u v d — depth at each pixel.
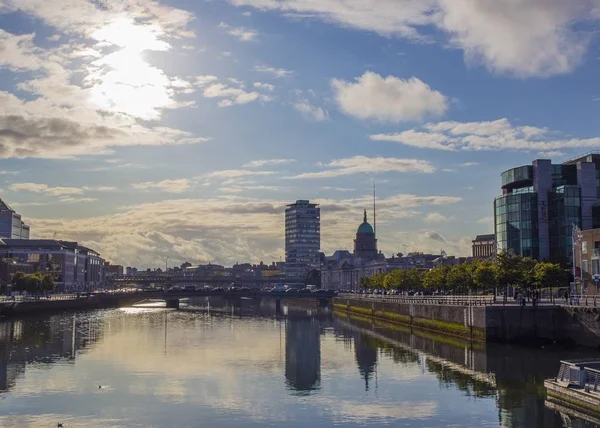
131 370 89.50
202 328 160.62
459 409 66.56
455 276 171.62
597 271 133.00
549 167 186.00
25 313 195.62
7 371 88.12
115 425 61.34
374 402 70.12
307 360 99.88
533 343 114.06
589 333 106.56
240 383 80.56
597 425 59.28
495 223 197.38
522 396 71.81
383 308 188.75
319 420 63.06
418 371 88.62
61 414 65.00
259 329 158.88
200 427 60.75
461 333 126.31
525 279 124.38
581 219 176.50
